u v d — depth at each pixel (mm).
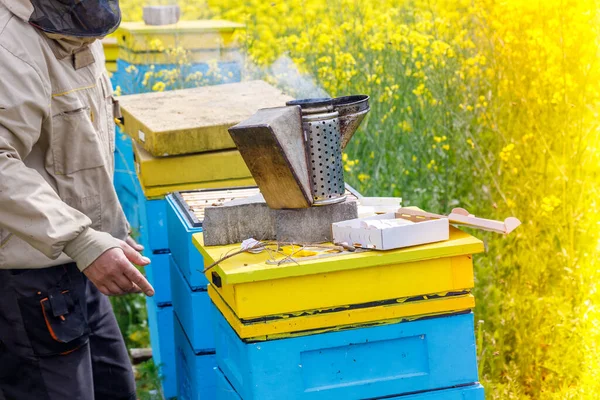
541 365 3902
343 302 2422
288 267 2346
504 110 5191
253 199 2689
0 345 2932
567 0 5012
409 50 5785
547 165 4855
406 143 5527
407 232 2422
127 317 5293
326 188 2537
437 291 2484
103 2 2770
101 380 3359
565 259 4410
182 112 3939
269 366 2408
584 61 4934
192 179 3707
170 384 3939
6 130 2590
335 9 6488
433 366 2529
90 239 2637
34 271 2859
